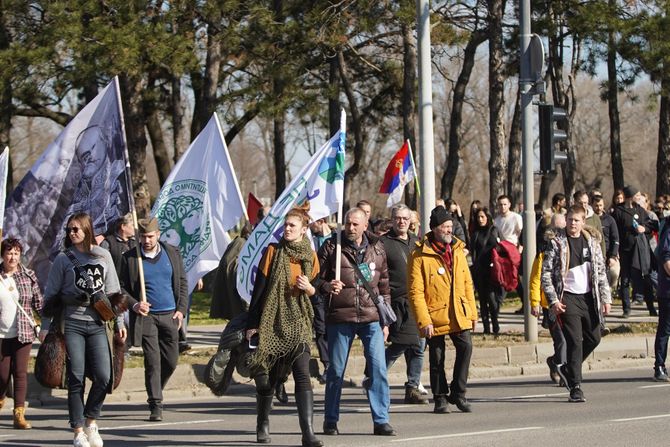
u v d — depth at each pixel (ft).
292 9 159.33
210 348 95.45
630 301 126.72
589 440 54.70
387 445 54.39
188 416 69.10
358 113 200.23
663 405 68.08
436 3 169.07
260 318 54.34
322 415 68.13
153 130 209.56
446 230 65.10
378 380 58.59
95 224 73.26
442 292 65.41
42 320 59.98
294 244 54.70
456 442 54.75
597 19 159.94
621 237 116.98
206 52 161.27
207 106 165.89
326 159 78.95
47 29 141.69
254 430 62.08
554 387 79.30
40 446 57.88
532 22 170.30
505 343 94.99
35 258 74.43
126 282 66.95
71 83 145.07
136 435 60.70
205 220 82.64
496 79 169.07
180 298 68.74
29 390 77.10
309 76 167.22
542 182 208.44
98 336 55.01
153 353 67.15
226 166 82.48
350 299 58.23
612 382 81.87
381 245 60.23
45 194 73.92
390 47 188.75
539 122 94.38
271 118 158.40
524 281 95.55
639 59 162.50
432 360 66.59
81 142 73.56
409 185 171.22
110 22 143.43
